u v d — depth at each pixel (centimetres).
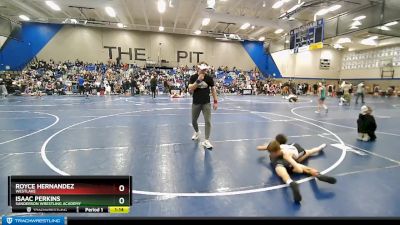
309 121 899
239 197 321
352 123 864
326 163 450
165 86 2480
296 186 316
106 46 2952
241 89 2725
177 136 644
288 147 432
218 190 340
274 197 321
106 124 794
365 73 3031
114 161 448
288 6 2023
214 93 553
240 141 604
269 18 2392
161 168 418
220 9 2198
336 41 2702
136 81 2377
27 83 2153
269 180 374
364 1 1667
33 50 2747
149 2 2123
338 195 327
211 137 642
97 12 2420
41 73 2433
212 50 3247
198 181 368
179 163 443
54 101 1548
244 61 3350
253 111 1170
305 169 378
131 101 1612
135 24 2791
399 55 2628
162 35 3083
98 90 2278
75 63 2750
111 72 2545
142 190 337
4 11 2350
